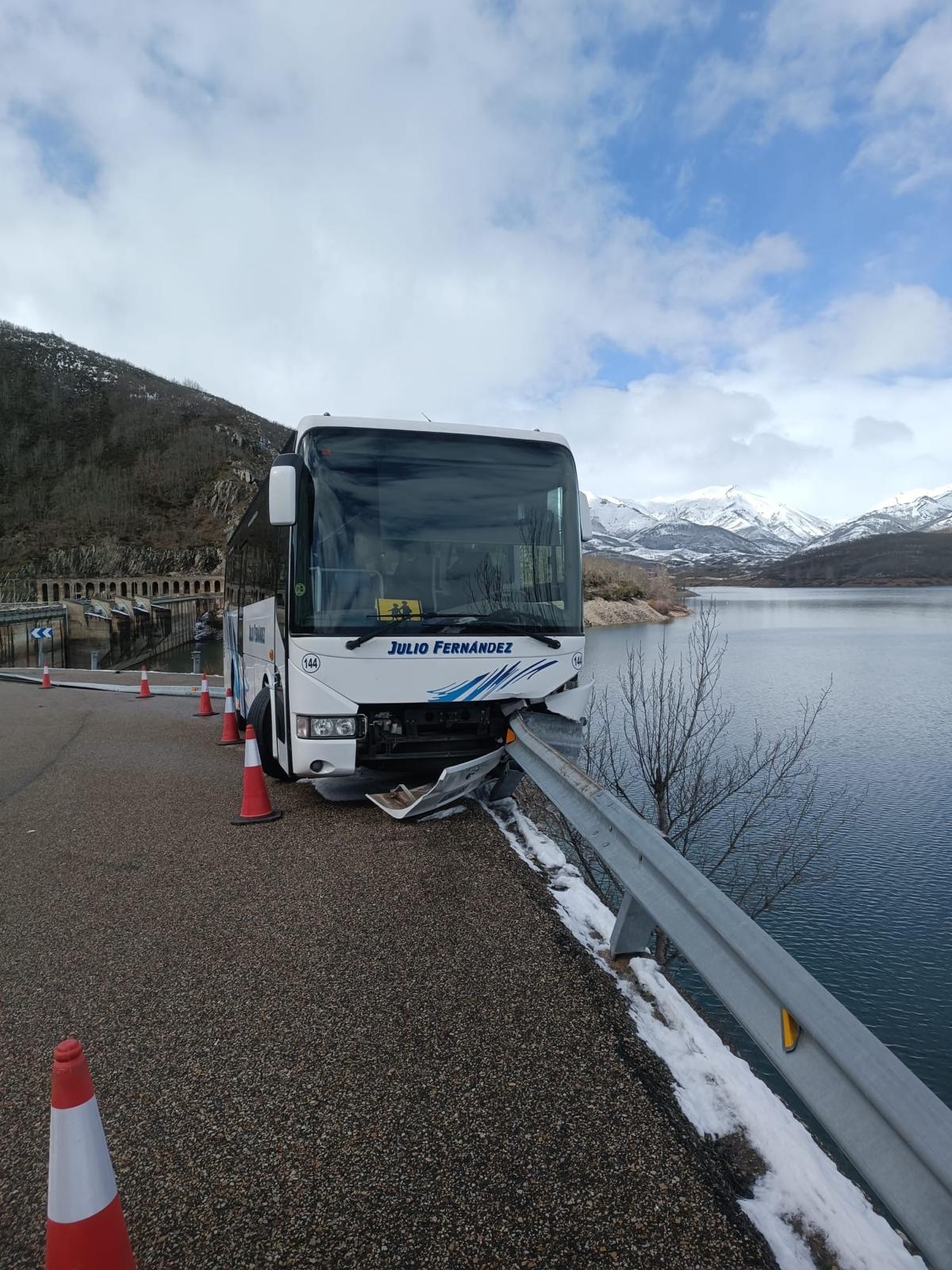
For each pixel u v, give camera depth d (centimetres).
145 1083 329
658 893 371
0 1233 250
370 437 682
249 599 1031
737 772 1490
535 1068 334
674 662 2978
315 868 596
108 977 426
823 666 4441
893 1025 1099
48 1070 342
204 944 466
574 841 967
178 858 631
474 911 502
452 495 689
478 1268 234
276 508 630
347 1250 241
